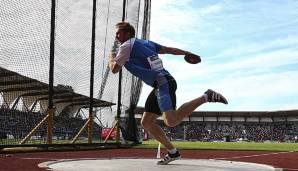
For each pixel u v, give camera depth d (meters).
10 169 3.96
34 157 6.46
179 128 51.41
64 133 14.34
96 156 7.23
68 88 11.69
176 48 4.46
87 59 11.55
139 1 13.59
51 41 9.05
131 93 13.87
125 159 5.77
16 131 11.03
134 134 13.72
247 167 4.46
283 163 5.66
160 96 4.19
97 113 14.66
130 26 4.41
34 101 13.95
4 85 13.09
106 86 12.73
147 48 4.27
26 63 9.98
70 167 4.11
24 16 9.86
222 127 52.16
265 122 52.31
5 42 9.69
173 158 4.69
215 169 4.08
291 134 50.84
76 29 11.27
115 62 4.26
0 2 9.45
